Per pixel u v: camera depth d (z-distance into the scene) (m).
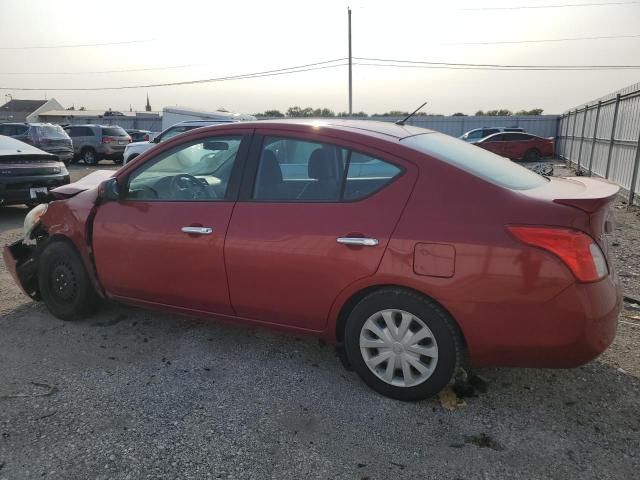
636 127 11.99
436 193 2.81
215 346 3.79
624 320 4.27
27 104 72.38
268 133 3.33
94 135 22.86
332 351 3.70
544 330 2.60
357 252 2.90
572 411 2.93
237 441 2.67
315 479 2.40
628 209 11.06
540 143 26.30
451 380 2.93
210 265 3.37
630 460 2.51
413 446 2.63
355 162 3.04
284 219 3.14
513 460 2.52
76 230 3.96
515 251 2.59
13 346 3.79
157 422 2.84
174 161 3.65
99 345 3.81
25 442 2.66
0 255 6.39
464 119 36.50
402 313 2.89
